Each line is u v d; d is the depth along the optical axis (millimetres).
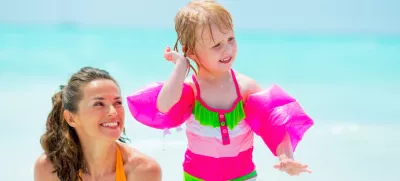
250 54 14789
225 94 4988
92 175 4805
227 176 5051
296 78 11641
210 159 5016
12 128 8055
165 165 6801
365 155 7230
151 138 7703
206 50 4832
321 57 14570
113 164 4832
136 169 4863
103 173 4812
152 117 5070
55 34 18297
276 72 12227
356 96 10125
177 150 7332
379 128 8297
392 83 11273
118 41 16625
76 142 4746
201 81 5023
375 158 7133
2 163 6848
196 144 5047
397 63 13695
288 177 6543
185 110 5051
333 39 18422
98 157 4719
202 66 5020
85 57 13578
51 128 4797
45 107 9086
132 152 4949
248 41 17500
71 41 16578
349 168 6777
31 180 6363
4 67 12344
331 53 15312
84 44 15898
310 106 9359
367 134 8016
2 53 14273
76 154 4723
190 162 5121
